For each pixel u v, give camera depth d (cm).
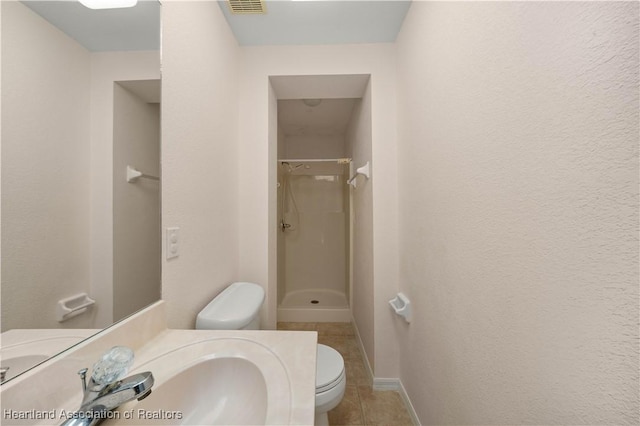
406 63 139
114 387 48
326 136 322
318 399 98
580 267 44
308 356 68
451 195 90
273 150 179
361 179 201
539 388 52
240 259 159
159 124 83
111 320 65
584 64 43
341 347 212
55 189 52
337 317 264
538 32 52
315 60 162
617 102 38
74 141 57
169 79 88
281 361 65
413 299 130
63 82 54
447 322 93
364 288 190
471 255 77
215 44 125
